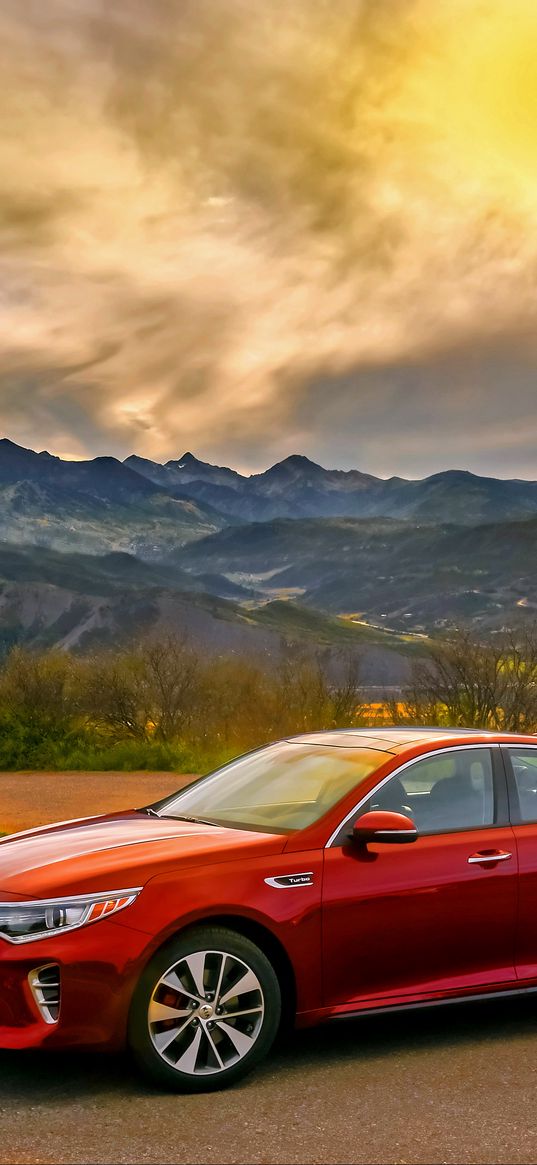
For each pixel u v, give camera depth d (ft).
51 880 14.78
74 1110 13.91
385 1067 15.84
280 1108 14.11
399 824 15.99
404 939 16.44
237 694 75.10
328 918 15.84
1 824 40.40
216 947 14.94
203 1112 13.92
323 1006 15.90
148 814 18.72
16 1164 12.19
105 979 14.30
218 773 19.99
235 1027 15.05
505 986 17.25
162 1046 14.49
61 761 63.36
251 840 16.06
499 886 17.28
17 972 14.21
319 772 18.15
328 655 82.64
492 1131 13.42
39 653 76.28
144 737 74.23
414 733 19.44
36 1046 14.06
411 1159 12.55
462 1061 16.16
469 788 18.12
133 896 14.70
